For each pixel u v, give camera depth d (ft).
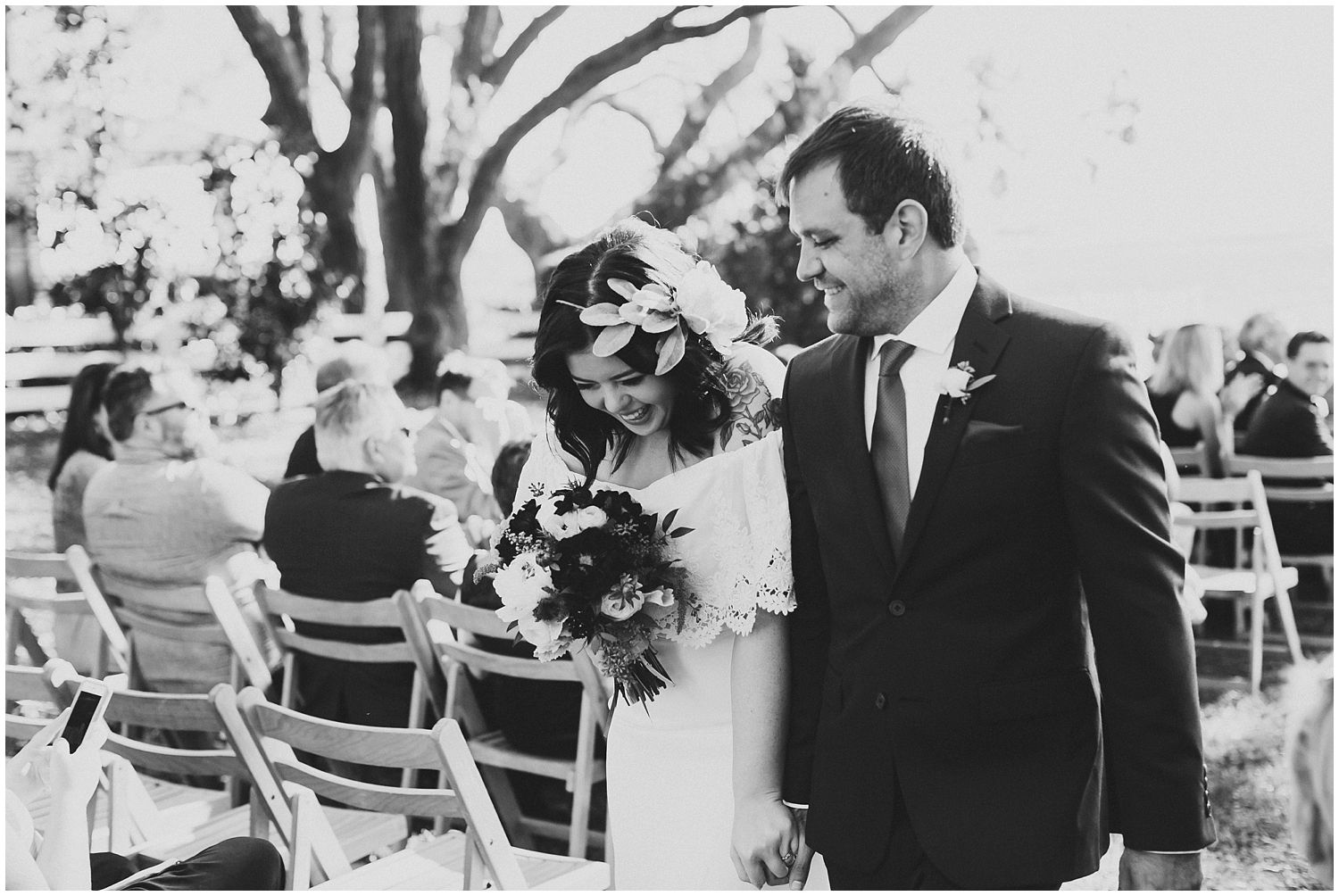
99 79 19.07
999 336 5.30
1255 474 13.91
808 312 16.58
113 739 9.42
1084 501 5.01
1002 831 5.21
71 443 16.21
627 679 6.31
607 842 9.57
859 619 5.60
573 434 6.42
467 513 14.20
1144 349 15.64
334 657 12.02
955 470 5.23
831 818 5.65
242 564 13.92
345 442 12.24
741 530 6.10
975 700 5.27
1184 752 4.94
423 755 7.89
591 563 5.94
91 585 13.67
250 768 8.87
